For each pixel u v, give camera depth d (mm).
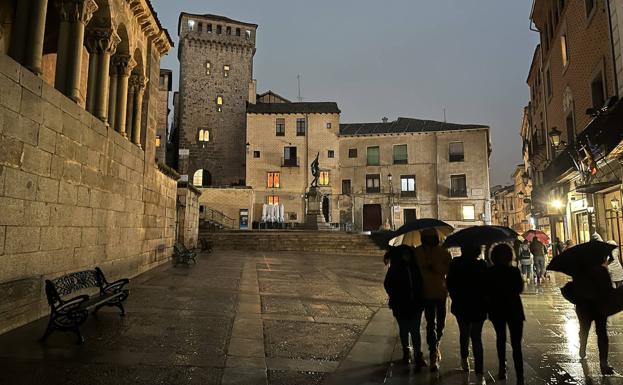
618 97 12797
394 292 5426
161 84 47906
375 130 48969
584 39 16578
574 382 4895
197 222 26281
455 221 44406
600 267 5410
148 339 6055
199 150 52625
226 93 54312
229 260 18984
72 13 9133
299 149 46625
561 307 9750
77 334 5750
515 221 63062
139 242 13055
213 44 54812
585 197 17000
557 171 20484
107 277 10359
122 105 12633
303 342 6297
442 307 5660
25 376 4473
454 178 45188
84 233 8992
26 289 6617
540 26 24531
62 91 8930
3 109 6156
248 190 44094
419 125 48594
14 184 6438
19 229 6574
